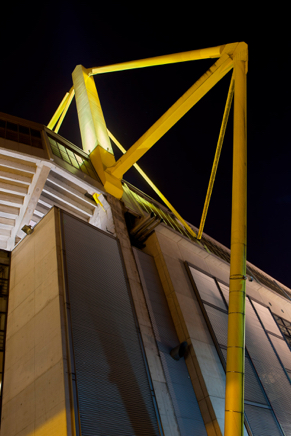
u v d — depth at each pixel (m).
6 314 17.44
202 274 27.05
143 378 16.09
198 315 22.61
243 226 16.09
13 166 21.14
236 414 12.55
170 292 22.47
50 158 21.78
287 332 35.22
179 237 27.55
